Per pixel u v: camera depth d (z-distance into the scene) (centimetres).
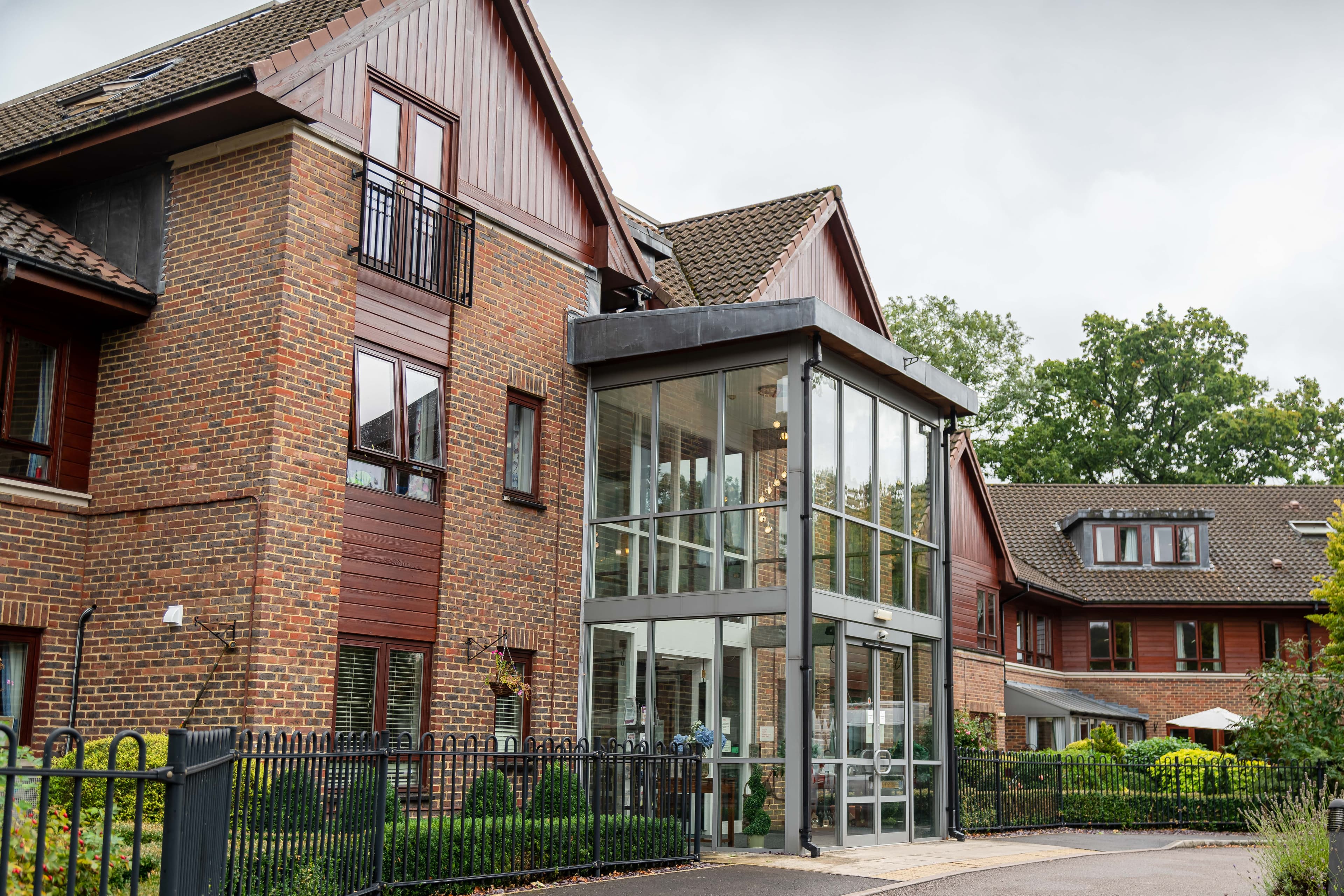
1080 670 3447
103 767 1012
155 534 1203
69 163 1297
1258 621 3422
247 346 1187
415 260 1327
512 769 1370
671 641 1451
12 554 1176
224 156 1243
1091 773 2033
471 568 1364
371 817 934
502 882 1054
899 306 5019
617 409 1547
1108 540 3562
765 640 1386
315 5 1464
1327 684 2230
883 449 1584
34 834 636
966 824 1781
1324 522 3700
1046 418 5206
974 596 2872
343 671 1217
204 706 1135
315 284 1209
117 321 1275
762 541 1406
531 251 1492
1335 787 1941
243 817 780
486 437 1402
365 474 1257
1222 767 1997
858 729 1462
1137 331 5200
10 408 1194
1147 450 5031
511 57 1489
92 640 1218
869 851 1402
